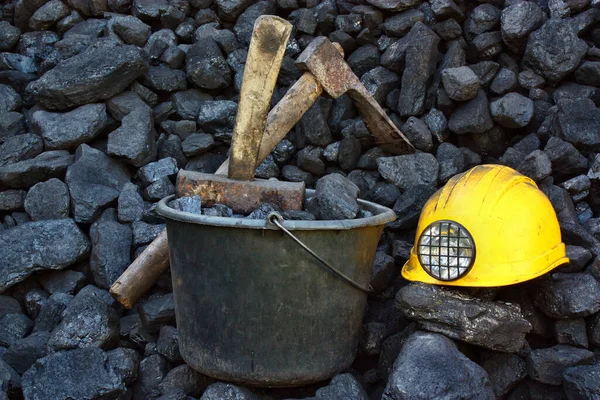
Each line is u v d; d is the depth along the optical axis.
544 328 1.29
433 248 1.21
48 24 1.82
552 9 1.59
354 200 1.27
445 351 1.17
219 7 1.78
